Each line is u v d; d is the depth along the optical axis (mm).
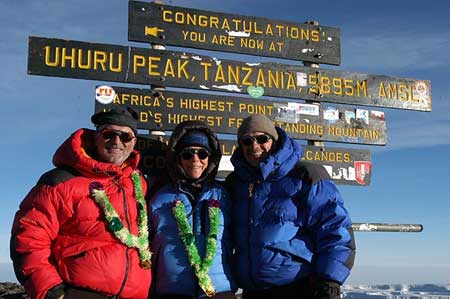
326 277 3943
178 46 5809
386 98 6594
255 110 6000
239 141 4430
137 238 3867
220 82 5898
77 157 3838
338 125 6348
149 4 5723
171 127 5660
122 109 4125
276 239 4074
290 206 4152
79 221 3750
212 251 4016
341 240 4035
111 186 3951
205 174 4379
